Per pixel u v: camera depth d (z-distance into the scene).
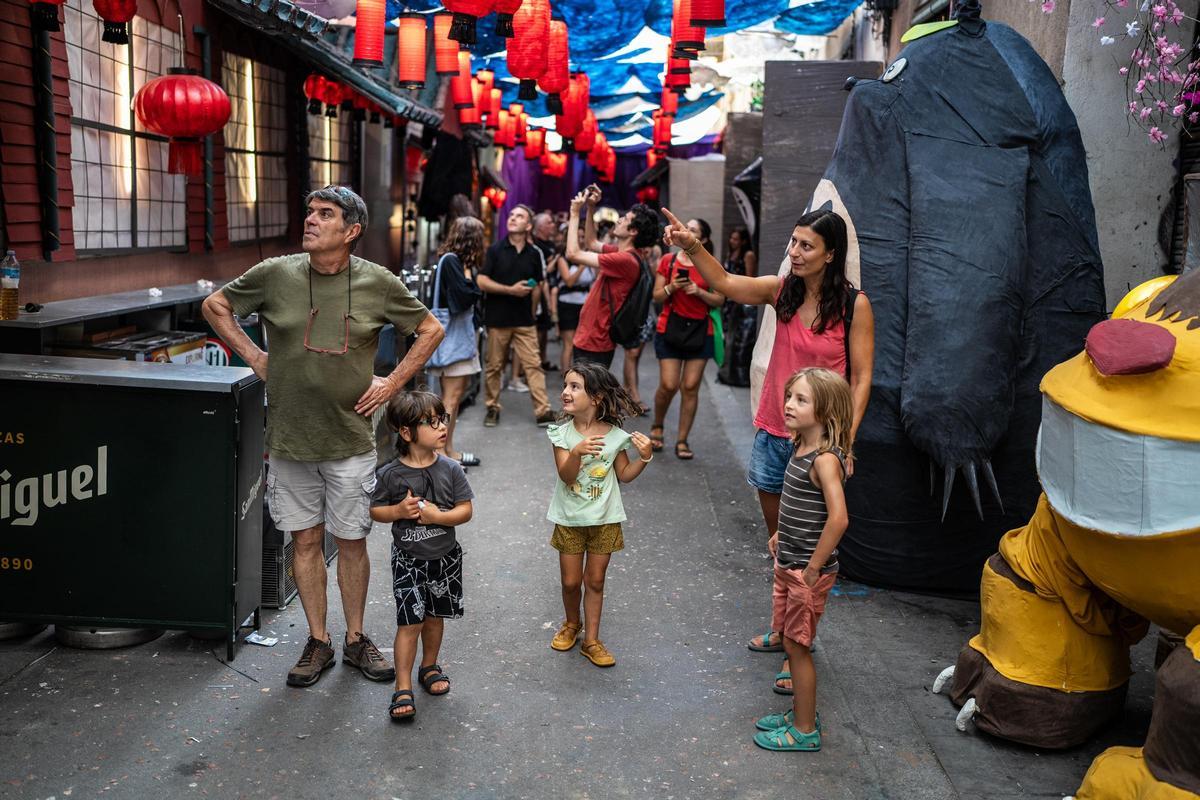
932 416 5.34
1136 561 3.55
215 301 4.48
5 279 5.48
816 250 4.75
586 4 10.64
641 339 9.56
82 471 4.66
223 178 9.29
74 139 6.69
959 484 5.61
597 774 3.92
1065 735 4.10
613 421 4.88
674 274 8.87
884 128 5.84
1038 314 5.54
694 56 7.90
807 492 4.08
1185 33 6.01
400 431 4.27
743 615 5.60
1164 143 6.18
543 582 6.03
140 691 4.46
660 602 5.77
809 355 4.89
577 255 9.02
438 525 4.27
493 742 4.14
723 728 4.31
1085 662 4.11
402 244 16.84
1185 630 3.67
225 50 9.41
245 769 3.87
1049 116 5.83
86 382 4.58
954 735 4.26
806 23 11.70
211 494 4.67
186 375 4.67
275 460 4.55
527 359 10.38
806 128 8.58
